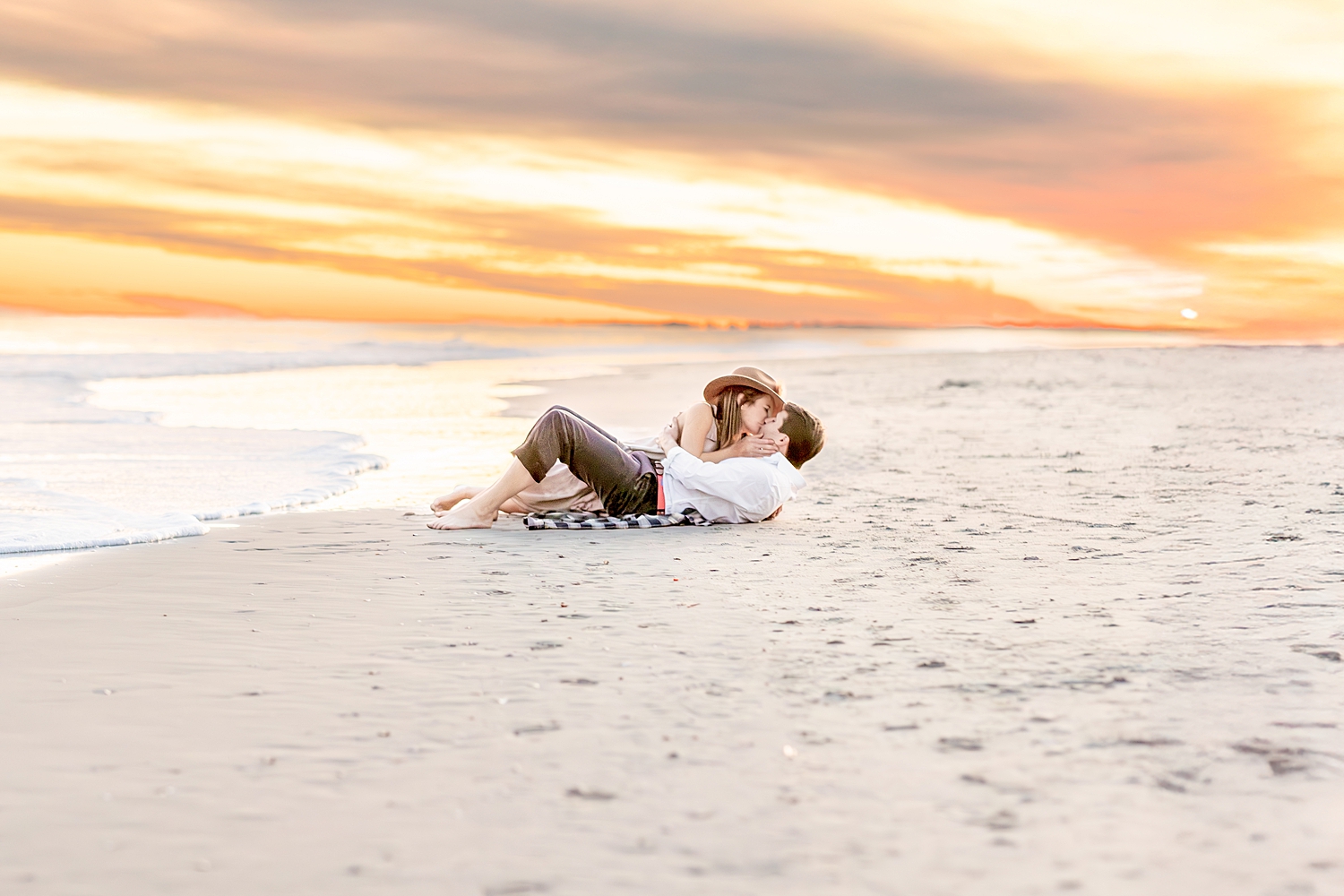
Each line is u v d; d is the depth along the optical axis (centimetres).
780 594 401
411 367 2809
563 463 593
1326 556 452
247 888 177
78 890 176
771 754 235
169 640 337
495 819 203
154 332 3712
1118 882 178
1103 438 1019
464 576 439
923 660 309
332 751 239
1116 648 319
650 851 190
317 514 614
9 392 1722
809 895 174
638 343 4516
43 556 479
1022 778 221
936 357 2841
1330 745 238
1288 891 175
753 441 599
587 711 266
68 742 245
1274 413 1240
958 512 616
